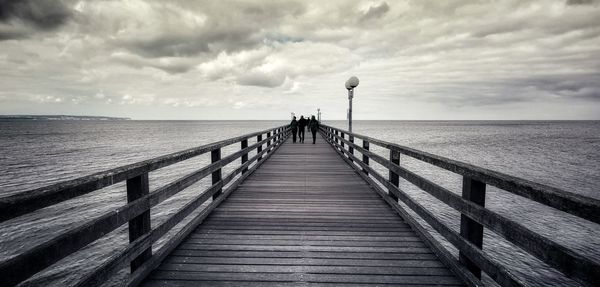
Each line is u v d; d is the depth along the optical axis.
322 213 4.75
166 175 26.27
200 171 4.03
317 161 10.52
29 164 32.12
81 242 1.86
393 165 4.66
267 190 6.29
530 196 1.76
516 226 1.89
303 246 3.50
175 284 2.68
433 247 3.31
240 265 3.04
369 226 4.17
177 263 3.06
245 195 5.87
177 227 13.84
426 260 3.15
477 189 2.48
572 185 23.92
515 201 18.91
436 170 29.19
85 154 41.50
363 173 7.36
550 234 13.93
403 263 3.09
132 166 2.45
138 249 2.54
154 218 15.67
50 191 1.63
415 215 15.71
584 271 1.43
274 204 5.25
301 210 4.90
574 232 14.13
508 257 11.30
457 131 125.19
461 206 2.61
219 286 2.67
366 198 5.67
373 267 3.01
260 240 3.67
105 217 2.08
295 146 16.05
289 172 8.40
